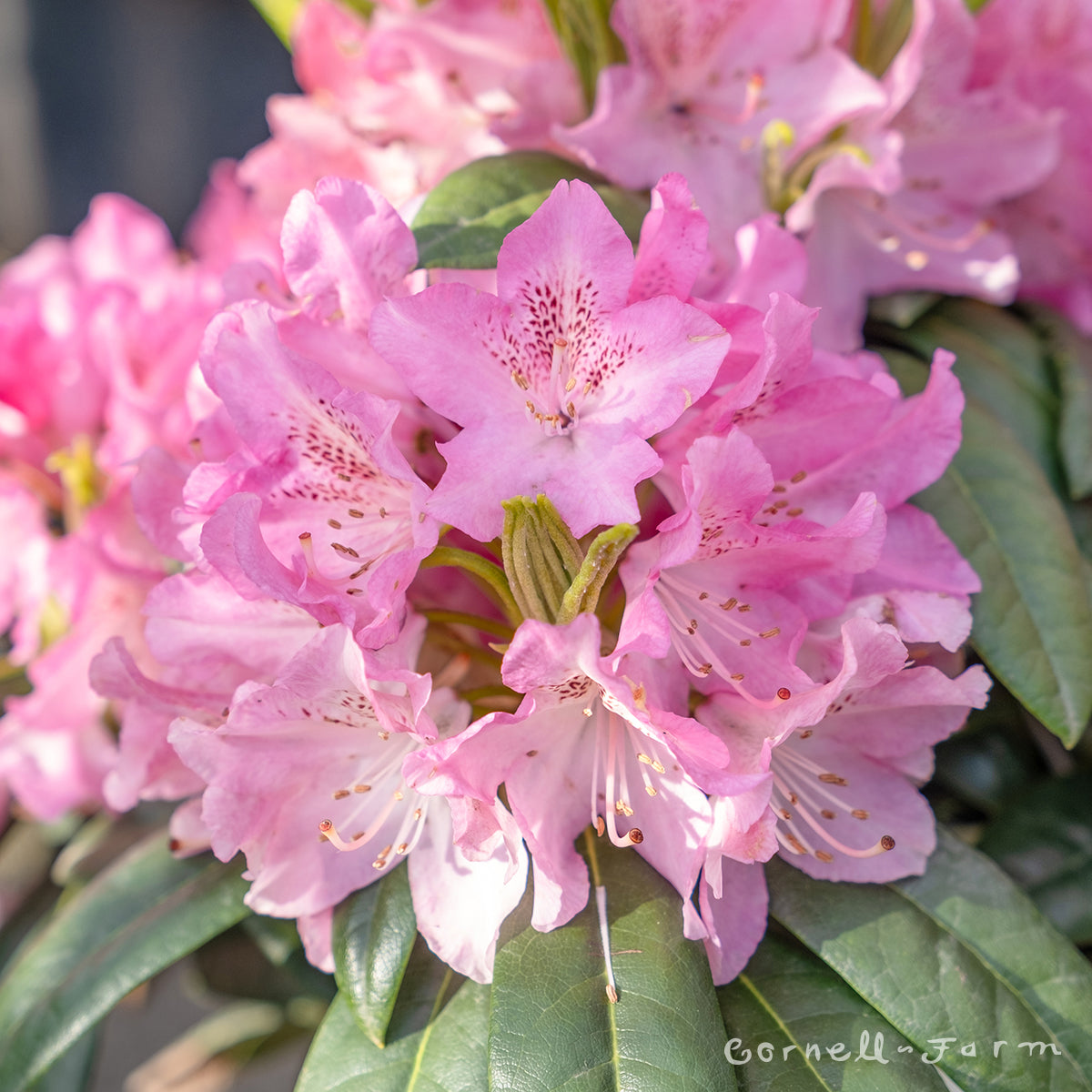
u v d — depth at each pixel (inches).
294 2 23.7
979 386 23.0
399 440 19.8
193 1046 28.2
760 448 20.2
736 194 21.8
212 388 19.3
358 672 18.7
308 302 19.6
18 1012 21.3
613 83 21.3
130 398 22.7
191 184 55.4
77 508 23.6
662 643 18.3
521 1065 19.0
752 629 19.9
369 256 19.5
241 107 55.6
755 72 22.0
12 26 52.5
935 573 20.5
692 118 22.0
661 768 19.2
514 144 22.2
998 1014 19.7
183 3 54.3
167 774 21.0
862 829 20.3
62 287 24.7
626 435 18.9
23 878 25.6
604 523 18.7
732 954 19.7
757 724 19.5
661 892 19.9
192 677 20.3
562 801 19.5
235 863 22.0
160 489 20.4
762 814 18.8
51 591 23.3
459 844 18.6
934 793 23.1
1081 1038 19.7
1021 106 22.6
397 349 18.9
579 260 19.0
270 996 25.1
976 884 20.3
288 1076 36.5
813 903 20.2
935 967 19.9
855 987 19.8
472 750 18.8
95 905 22.0
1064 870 22.2
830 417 20.1
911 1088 19.6
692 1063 19.0
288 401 19.3
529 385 19.3
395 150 22.9
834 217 22.6
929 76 22.4
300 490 19.6
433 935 19.4
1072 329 23.8
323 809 19.8
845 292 22.7
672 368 18.8
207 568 19.6
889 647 18.9
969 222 23.0
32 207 53.8
